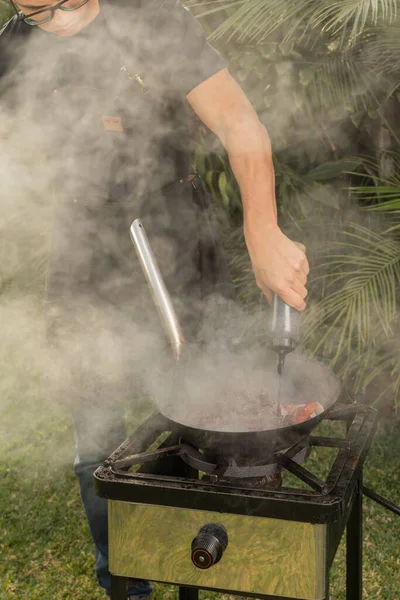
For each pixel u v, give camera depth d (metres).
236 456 1.14
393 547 2.01
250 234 1.34
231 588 1.12
